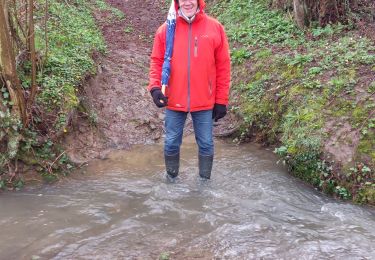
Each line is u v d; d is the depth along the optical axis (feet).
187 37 15.28
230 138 21.65
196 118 16.20
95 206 15.11
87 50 24.97
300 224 13.98
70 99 19.72
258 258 12.06
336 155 16.74
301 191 16.48
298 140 17.90
